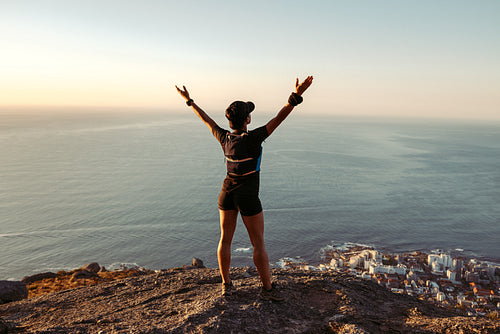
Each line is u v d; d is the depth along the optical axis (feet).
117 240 295.48
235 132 11.27
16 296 18.94
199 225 348.59
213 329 9.21
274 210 415.64
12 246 273.75
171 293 13.98
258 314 10.50
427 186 591.37
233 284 13.62
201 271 17.61
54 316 12.39
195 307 11.00
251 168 10.68
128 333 9.02
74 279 32.45
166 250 275.39
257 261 11.42
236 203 10.93
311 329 10.09
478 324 10.08
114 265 240.32
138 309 12.11
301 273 16.19
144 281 16.12
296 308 11.44
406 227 350.02
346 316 10.87
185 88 13.25
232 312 10.38
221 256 11.95
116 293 14.58
